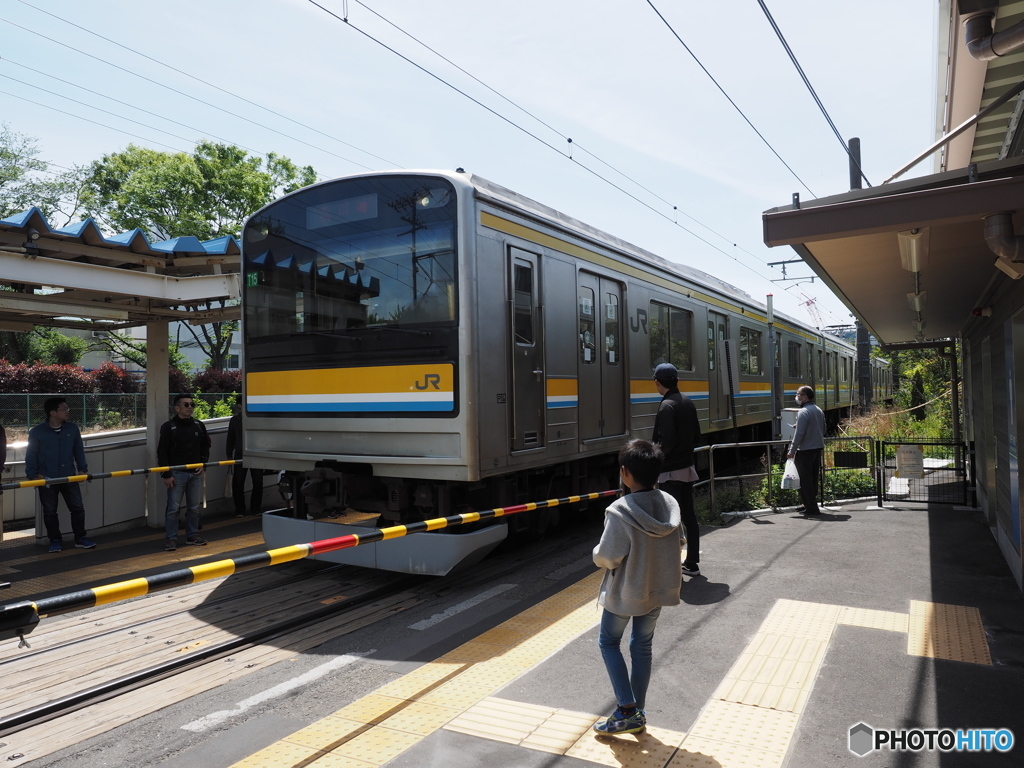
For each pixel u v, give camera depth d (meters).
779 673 4.00
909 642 4.44
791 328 17.44
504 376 6.21
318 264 6.65
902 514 8.73
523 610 5.44
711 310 11.78
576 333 7.51
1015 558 5.75
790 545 7.07
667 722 3.46
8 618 2.36
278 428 6.87
